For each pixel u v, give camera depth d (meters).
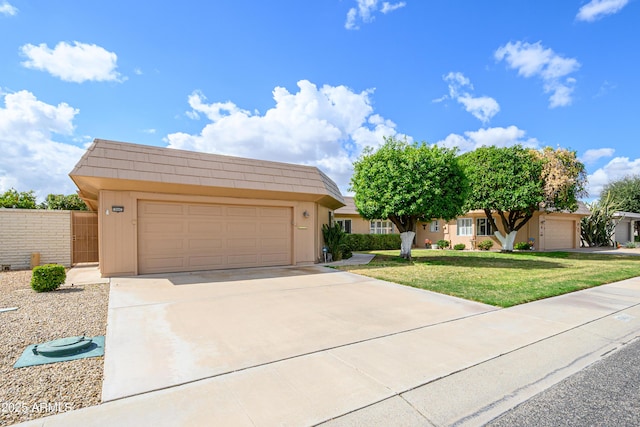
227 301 6.64
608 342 4.72
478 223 23.72
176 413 2.72
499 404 3.00
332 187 14.59
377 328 5.10
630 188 36.66
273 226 11.92
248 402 2.91
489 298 7.16
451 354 4.11
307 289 7.98
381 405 2.91
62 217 12.19
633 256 18.06
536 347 4.44
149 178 8.98
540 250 22.52
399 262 13.96
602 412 2.89
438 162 13.13
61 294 7.11
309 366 3.69
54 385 3.18
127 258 9.30
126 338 4.48
